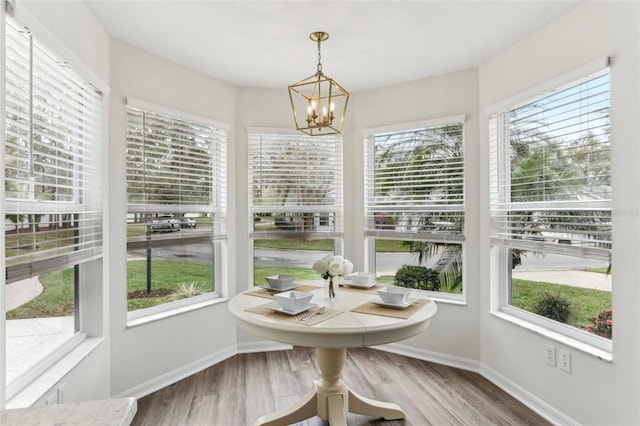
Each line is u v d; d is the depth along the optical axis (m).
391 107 3.54
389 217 3.59
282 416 2.20
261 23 2.40
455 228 3.26
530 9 2.24
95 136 2.39
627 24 1.90
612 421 1.97
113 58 2.56
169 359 2.88
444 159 3.30
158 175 2.90
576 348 2.17
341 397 2.22
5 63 1.46
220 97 3.38
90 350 2.19
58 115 1.96
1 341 1.45
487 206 2.99
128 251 2.72
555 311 2.49
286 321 1.88
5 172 1.56
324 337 1.81
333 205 3.75
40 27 1.67
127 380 2.60
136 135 2.74
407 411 2.45
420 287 3.52
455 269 3.35
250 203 3.60
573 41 2.23
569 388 2.22
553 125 2.43
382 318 1.94
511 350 2.71
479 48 2.77
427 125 3.32
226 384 2.84
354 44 2.70
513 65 2.71
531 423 2.31
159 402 2.56
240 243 3.54
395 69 3.16
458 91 3.20
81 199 2.27
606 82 2.08
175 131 3.03
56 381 1.80
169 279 3.08
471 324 3.12
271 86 3.56
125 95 2.63
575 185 2.27
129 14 2.28
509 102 2.72
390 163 3.58
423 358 3.32
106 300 2.44
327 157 3.74
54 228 1.97
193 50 2.79
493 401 2.59
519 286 2.83
